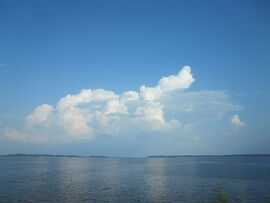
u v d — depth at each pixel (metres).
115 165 190.88
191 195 56.19
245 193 56.91
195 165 172.38
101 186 70.56
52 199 53.59
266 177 85.88
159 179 86.00
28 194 58.72
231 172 106.00
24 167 157.88
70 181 82.06
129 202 50.50
